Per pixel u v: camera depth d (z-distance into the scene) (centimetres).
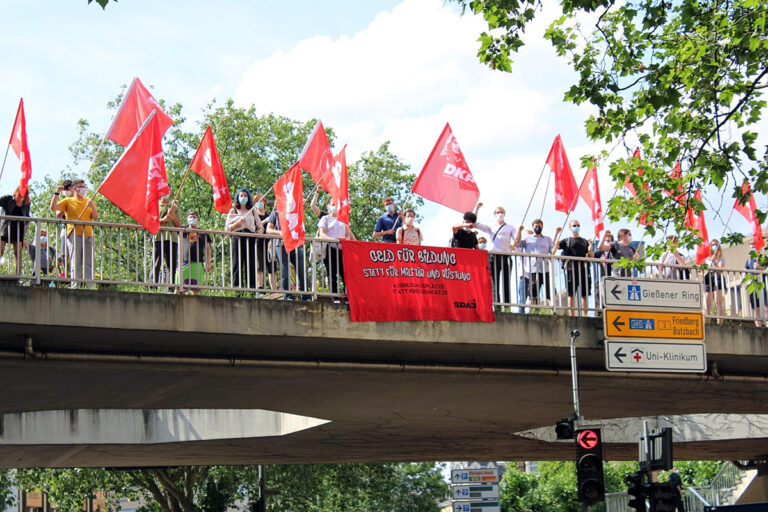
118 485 3816
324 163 1881
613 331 1794
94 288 1594
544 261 1923
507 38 1641
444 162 1894
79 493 3791
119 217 3516
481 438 2825
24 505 5462
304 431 2445
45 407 2020
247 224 1789
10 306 1426
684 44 1692
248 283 1616
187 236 1772
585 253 1986
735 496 3734
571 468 5756
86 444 2420
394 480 4262
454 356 1850
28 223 1556
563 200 2056
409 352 1792
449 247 1761
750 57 1650
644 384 2072
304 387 1914
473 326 1755
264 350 1697
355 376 1830
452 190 1892
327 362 1752
